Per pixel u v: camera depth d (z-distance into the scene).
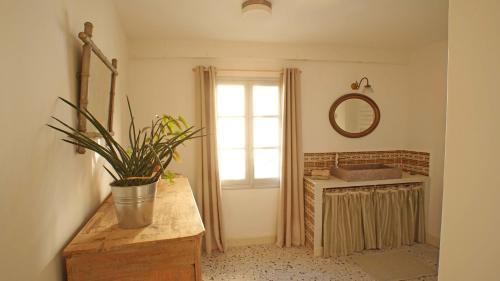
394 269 2.29
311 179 2.64
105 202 1.38
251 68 2.71
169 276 0.92
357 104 2.92
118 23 1.95
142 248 0.89
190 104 2.62
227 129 2.76
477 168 0.61
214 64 2.64
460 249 0.66
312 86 2.82
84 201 1.13
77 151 1.02
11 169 0.59
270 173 2.86
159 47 2.50
